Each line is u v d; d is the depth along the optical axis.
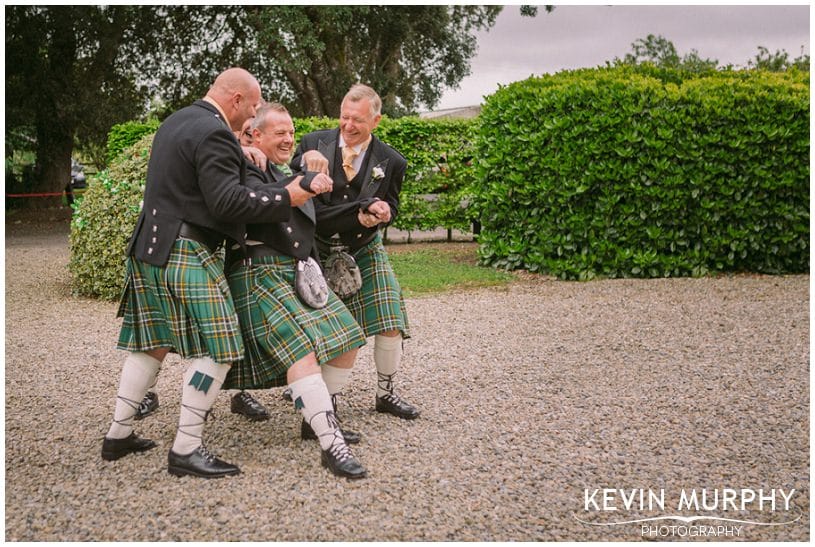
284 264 3.20
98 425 3.78
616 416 3.91
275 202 2.93
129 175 7.16
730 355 5.14
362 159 3.61
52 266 9.98
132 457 3.32
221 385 3.12
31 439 3.57
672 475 3.19
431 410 4.00
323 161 3.14
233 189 2.89
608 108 8.10
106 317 6.53
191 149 2.93
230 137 2.96
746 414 3.96
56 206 19.23
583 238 8.36
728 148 8.19
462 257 10.16
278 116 3.31
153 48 18.64
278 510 2.81
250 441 3.53
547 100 8.24
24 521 2.73
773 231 8.38
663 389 4.39
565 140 8.18
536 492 3.01
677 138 8.13
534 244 8.66
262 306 3.15
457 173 11.93
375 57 20.28
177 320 3.01
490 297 7.34
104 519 2.74
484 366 4.89
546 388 4.41
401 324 3.71
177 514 2.78
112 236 7.11
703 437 3.63
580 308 6.74
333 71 19.58
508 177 8.59
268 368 3.21
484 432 3.66
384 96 20.50
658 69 9.41
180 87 19.61
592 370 4.80
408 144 11.74
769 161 8.19
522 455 3.38
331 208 3.49
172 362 4.95
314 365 3.13
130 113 18.33
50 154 18.98
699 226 8.33
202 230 3.01
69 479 3.09
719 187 8.20
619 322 6.18
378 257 3.72
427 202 12.18
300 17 16.55
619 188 8.19
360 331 3.31
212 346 2.97
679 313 6.48
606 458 3.36
